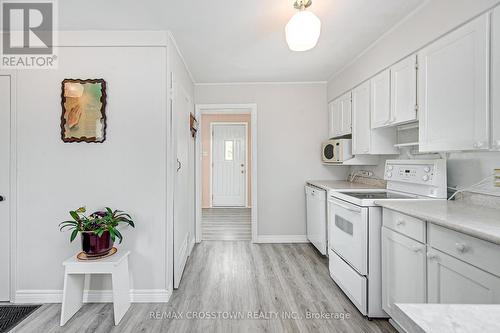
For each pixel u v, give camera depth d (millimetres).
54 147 2094
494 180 1575
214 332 1734
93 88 2066
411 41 1901
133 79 2111
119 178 2119
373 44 2404
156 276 2131
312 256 3084
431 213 1414
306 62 2879
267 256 3082
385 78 2197
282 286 2354
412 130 2305
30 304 2078
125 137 2117
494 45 1279
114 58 2107
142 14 1900
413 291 1520
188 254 3078
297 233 3623
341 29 2152
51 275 2115
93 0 1732
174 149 2275
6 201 2102
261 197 3605
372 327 1777
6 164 2100
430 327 439
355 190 2455
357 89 2691
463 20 1473
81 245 2068
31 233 2107
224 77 3350
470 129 1406
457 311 484
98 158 2109
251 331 1742
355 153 2746
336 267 2332
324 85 3611
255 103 3580
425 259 1431
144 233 2129
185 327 1787
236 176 6160
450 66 1530
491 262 1063
